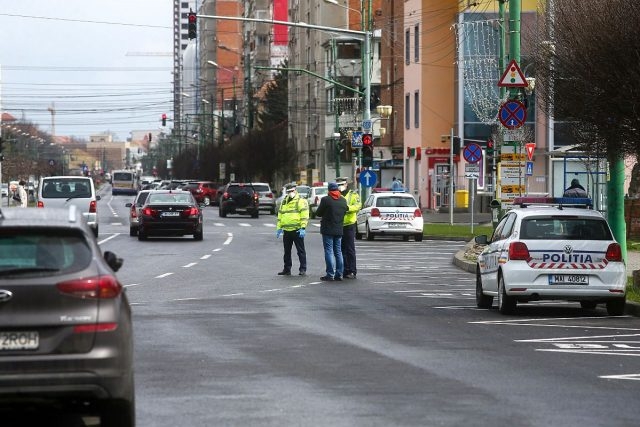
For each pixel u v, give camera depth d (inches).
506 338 964.0
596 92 1252.5
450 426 574.6
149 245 2513.5
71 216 563.5
